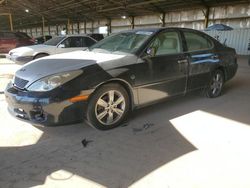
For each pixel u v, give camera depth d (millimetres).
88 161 2719
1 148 2984
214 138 3271
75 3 24281
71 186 2297
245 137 3303
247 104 4773
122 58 3547
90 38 9984
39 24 44594
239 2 16203
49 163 2676
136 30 4305
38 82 3098
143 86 3713
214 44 4996
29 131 3459
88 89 3162
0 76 7551
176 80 4160
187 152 2902
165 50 4043
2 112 4191
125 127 3609
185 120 3896
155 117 4008
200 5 18312
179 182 2354
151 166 2619
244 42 16109
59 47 9367
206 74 4766
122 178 2418
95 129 3514
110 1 21609
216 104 4746
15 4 28422
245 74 8609
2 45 12805
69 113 3098
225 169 2562
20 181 2365
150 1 18734
